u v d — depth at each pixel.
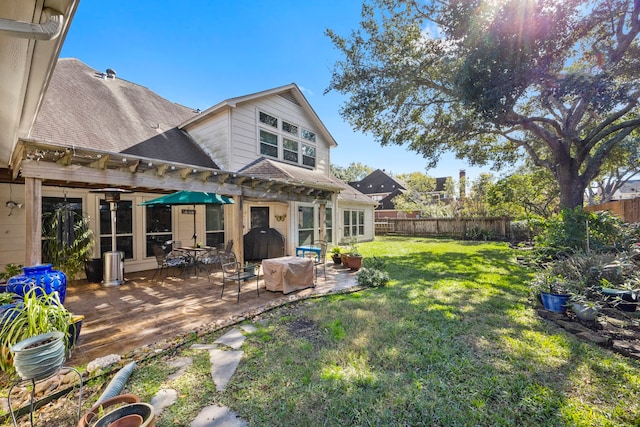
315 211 11.56
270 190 7.38
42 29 1.70
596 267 4.73
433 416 2.17
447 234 18.33
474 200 19.34
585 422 2.10
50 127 6.42
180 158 8.30
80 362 2.95
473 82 8.04
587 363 2.87
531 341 3.37
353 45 10.42
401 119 11.80
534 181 16.42
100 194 7.11
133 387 2.52
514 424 2.10
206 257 7.36
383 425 2.10
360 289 5.77
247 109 9.53
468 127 10.26
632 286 4.14
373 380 2.60
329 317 4.15
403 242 15.35
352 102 11.06
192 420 2.13
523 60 7.47
